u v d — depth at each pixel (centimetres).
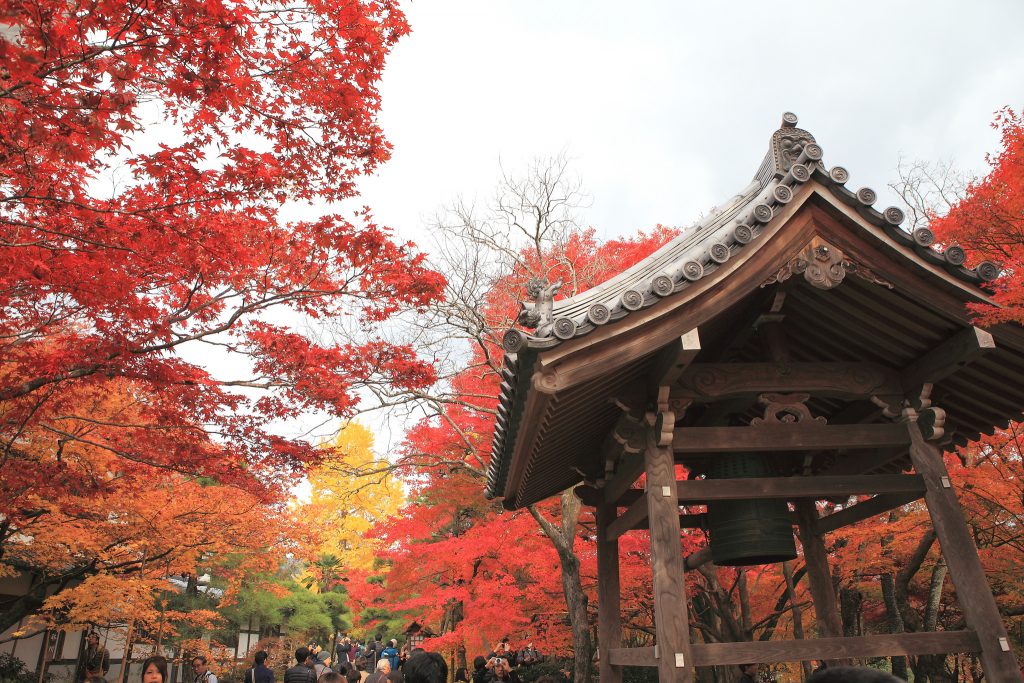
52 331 868
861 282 552
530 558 1377
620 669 730
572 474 872
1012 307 516
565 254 1641
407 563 1708
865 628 2181
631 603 1505
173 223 678
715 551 611
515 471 717
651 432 552
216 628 2227
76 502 1317
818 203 537
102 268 704
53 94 489
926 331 561
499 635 1421
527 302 518
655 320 496
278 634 3453
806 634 1866
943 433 581
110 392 1010
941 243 998
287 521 1947
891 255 532
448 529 2042
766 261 523
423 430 1562
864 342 605
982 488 1105
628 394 564
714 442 555
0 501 968
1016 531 1277
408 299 913
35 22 478
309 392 891
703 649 482
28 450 1173
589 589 1605
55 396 870
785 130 668
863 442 570
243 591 2478
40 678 1906
